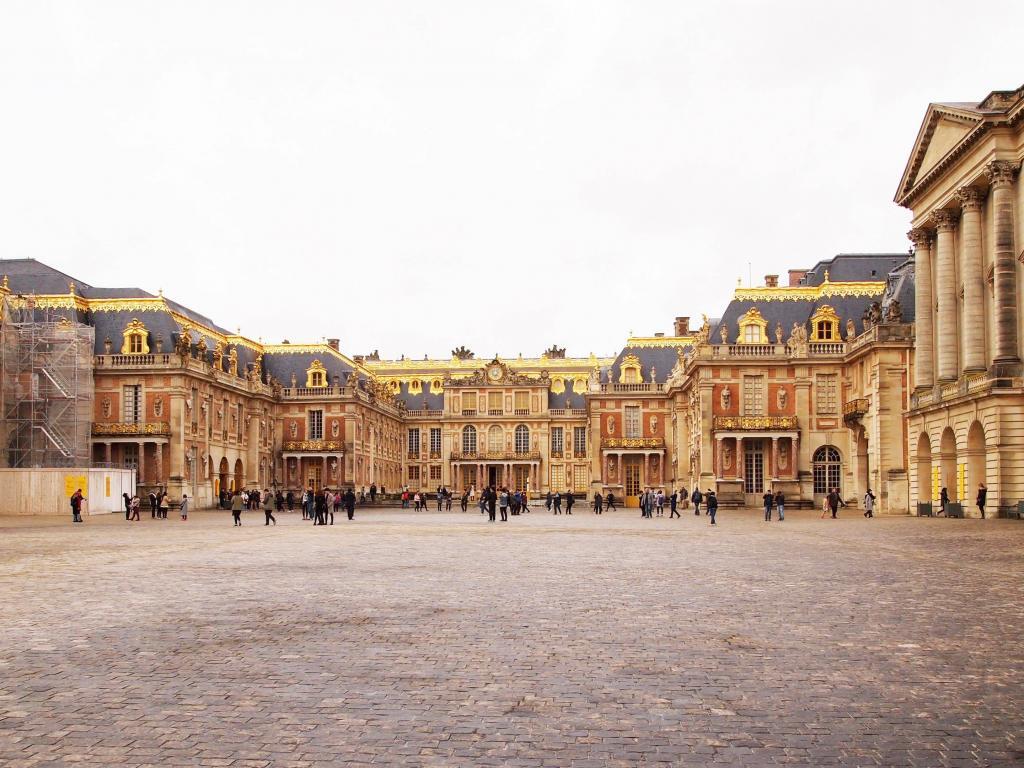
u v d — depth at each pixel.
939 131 57.19
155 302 85.75
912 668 12.30
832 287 79.50
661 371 110.88
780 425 76.31
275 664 12.55
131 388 82.62
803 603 17.88
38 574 23.50
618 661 12.72
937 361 60.38
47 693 11.05
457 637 14.41
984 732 9.57
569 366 141.75
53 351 76.44
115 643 13.98
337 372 111.62
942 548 30.39
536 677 11.82
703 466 77.75
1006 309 50.12
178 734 9.49
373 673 12.02
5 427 75.12
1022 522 45.19
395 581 21.78
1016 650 13.41
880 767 8.59
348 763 8.68
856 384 73.69
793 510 73.62
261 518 65.88
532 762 8.70
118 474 72.94
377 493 118.69
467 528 48.50
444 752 8.97
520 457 133.88
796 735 9.48
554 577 22.56
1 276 88.44
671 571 23.91
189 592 19.77
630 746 9.15
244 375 101.25
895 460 65.94
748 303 80.81
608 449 108.69
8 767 8.54
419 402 142.38
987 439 49.75
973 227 54.12
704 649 13.50
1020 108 48.44
